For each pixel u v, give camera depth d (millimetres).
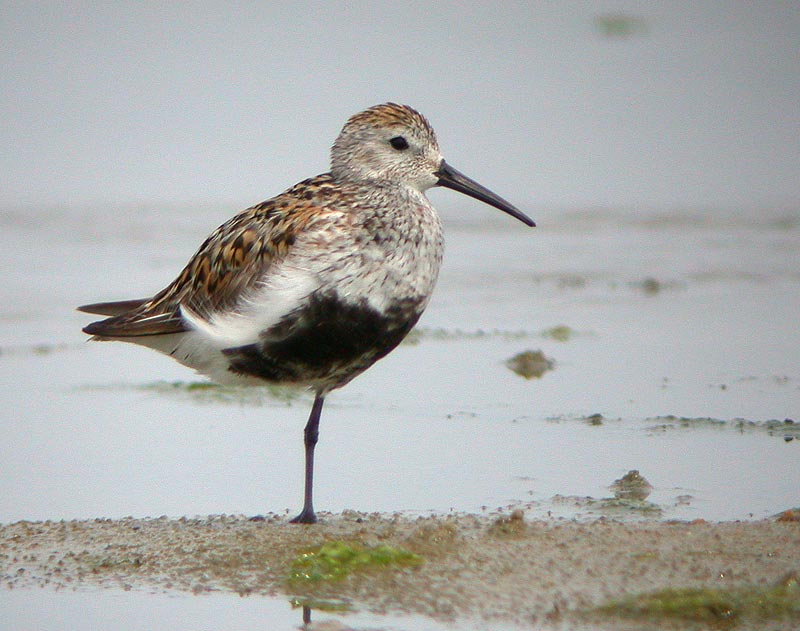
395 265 9969
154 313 10422
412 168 10695
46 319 15750
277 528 9539
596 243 19422
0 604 8219
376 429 11969
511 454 11148
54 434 12031
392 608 7949
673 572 8266
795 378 13141
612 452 11094
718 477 10398
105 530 9586
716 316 15711
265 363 10102
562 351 14398
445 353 14422
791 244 19219
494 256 18812
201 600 8281
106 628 7887
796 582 7926
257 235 10008
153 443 11812
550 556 8625
